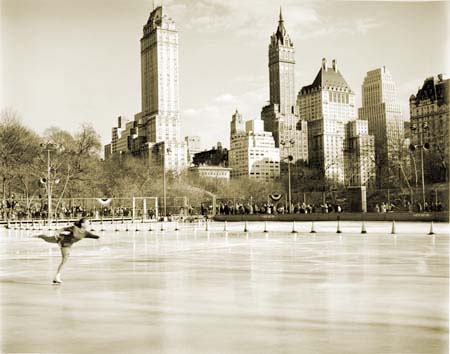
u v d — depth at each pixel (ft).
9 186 275.80
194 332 27.43
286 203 225.15
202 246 86.07
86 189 295.48
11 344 25.45
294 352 23.80
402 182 270.67
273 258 64.64
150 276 49.42
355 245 82.48
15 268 58.08
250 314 31.53
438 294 37.63
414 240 90.99
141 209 235.40
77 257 70.74
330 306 33.60
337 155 439.22
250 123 541.34
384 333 26.86
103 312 32.55
